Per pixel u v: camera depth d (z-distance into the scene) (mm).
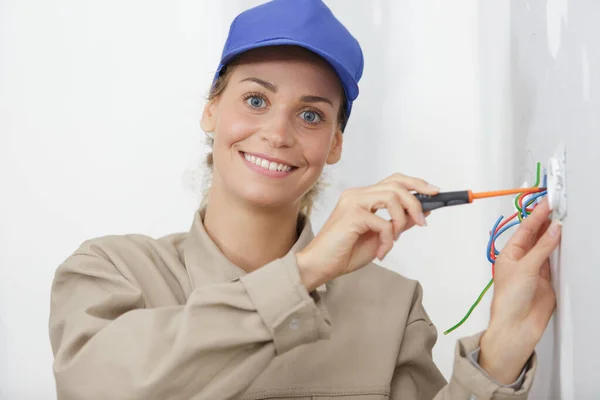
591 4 933
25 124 2102
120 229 2088
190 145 2082
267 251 1378
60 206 2092
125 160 2096
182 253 1417
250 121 1283
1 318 2080
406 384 1414
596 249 912
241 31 1349
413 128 2014
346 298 1424
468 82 1973
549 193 1085
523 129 1379
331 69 1326
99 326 1149
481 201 1872
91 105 2102
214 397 1036
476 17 1956
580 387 996
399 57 2031
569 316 1040
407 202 1057
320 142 1314
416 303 1472
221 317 1043
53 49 2107
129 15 2107
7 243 2090
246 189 1289
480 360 1086
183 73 2098
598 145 896
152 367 1047
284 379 1327
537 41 1257
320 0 1344
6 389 2066
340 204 1082
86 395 1068
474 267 1927
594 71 915
